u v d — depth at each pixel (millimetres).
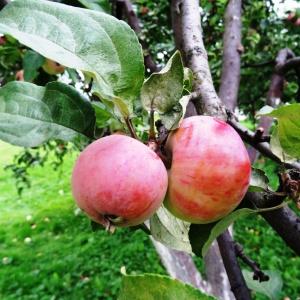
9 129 225
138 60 214
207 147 204
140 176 193
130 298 174
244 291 330
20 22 196
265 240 1735
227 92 570
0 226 2266
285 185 232
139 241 1828
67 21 206
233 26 614
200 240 239
